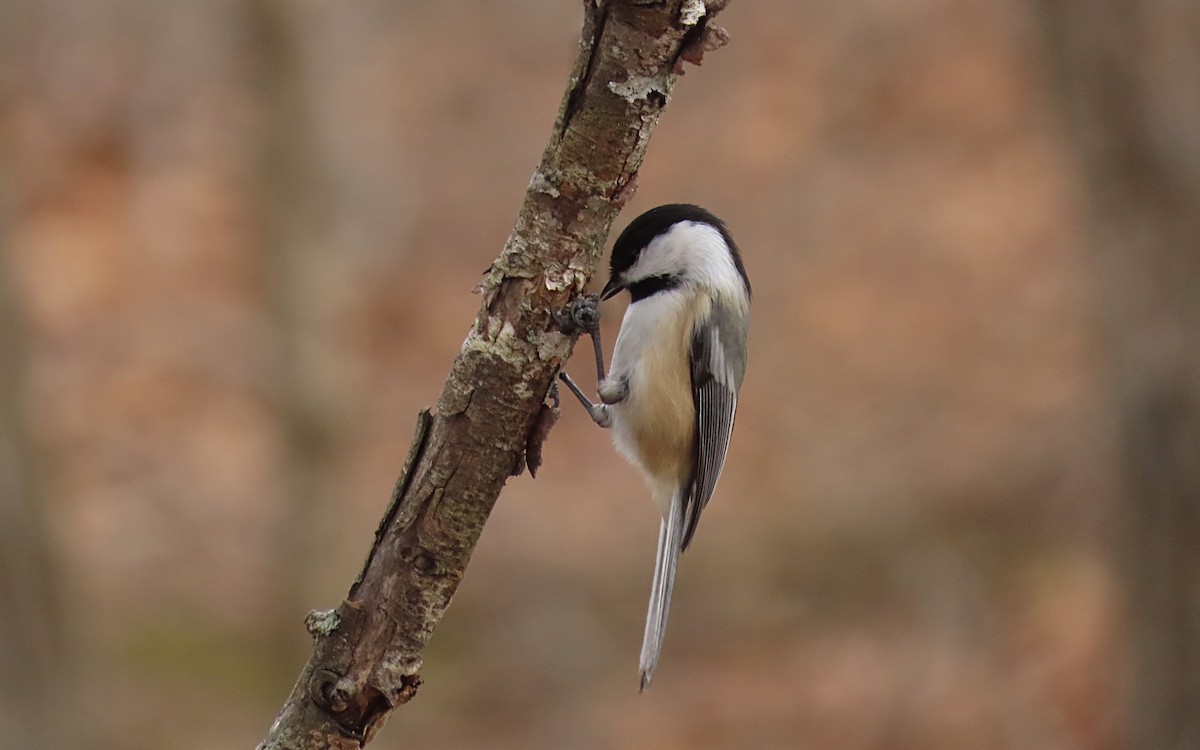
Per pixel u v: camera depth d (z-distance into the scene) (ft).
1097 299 27.09
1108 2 25.62
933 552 47.65
